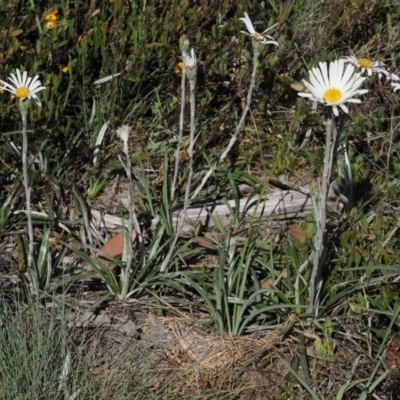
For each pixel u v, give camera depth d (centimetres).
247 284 517
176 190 584
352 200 593
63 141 599
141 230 556
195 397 442
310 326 494
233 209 571
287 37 660
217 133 615
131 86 628
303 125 636
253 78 511
